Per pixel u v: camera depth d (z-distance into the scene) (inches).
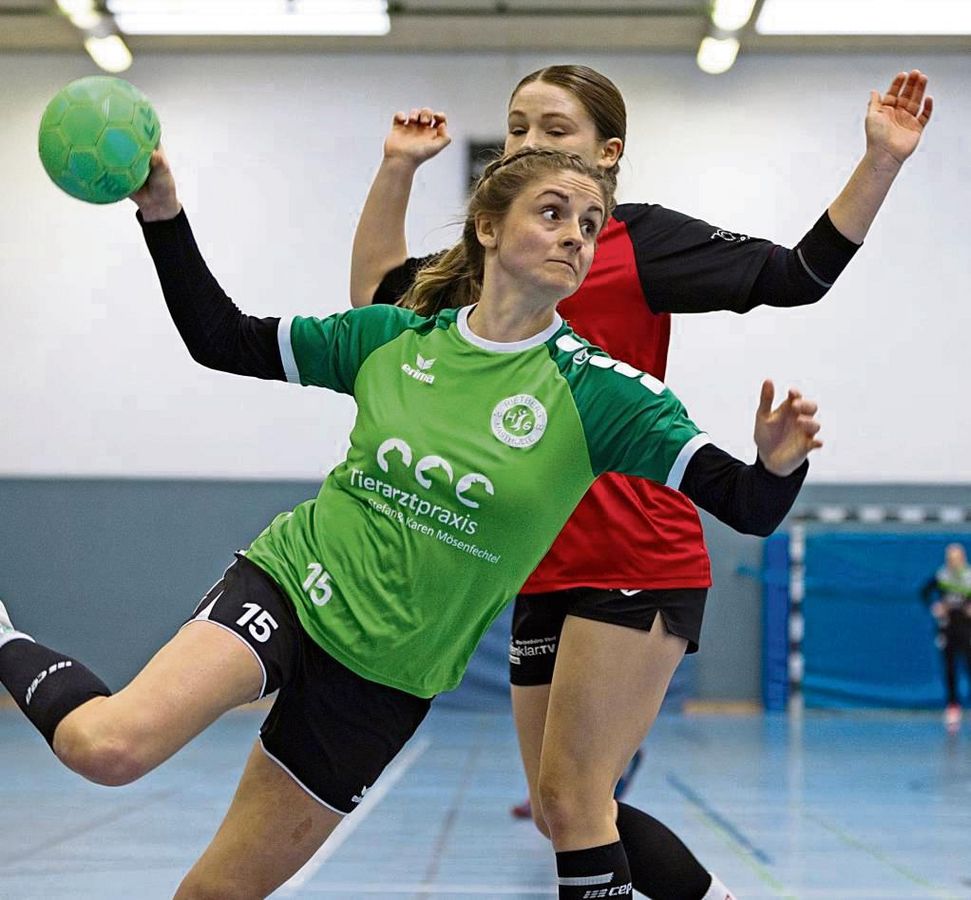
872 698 436.8
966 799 237.5
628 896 90.0
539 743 100.3
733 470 71.2
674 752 317.7
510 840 185.5
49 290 460.1
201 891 79.2
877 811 221.0
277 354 83.9
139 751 68.7
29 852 171.6
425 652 78.1
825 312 456.1
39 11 439.8
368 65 465.1
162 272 82.2
